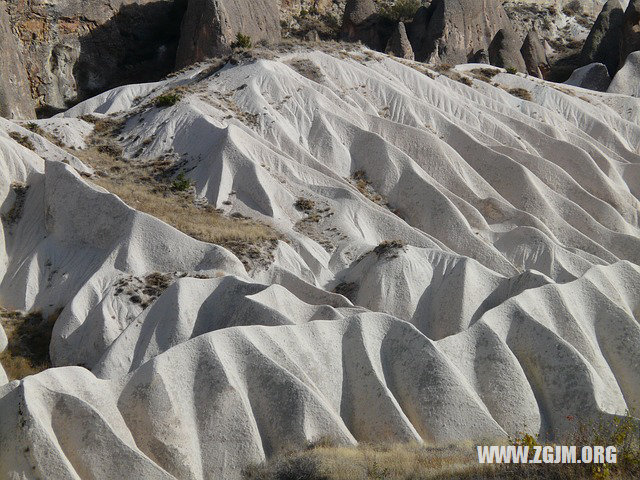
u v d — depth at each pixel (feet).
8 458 80.79
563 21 309.01
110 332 120.88
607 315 117.08
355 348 100.32
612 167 195.62
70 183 142.41
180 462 86.33
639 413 110.32
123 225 136.05
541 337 105.70
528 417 99.71
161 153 169.48
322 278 141.49
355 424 96.48
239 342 95.20
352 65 202.59
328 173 169.27
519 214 165.78
